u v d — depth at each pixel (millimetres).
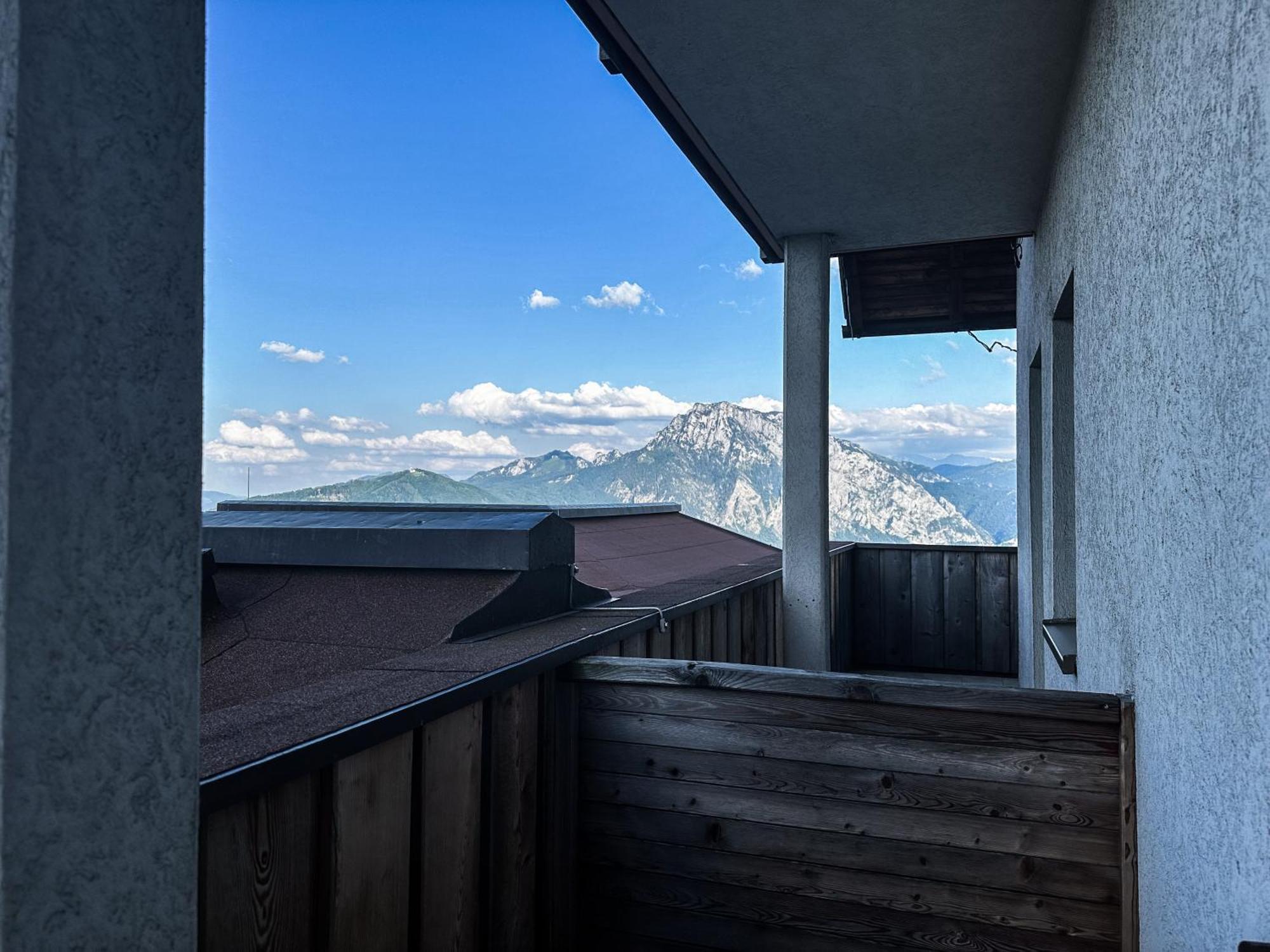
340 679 1889
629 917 2359
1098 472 2314
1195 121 1364
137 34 791
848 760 2176
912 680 2139
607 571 4438
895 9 2793
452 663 2062
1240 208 1163
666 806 2334
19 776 684
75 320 731
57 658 715
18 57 683
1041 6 2721
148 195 803
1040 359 4320
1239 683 1177
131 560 782
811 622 5145
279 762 1337
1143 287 1741
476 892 1972
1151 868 1749
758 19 2875
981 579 6934
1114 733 1968
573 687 2414
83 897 735
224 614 2660
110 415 765
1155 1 1633
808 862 2199
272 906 1400
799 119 3580
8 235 679
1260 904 1101
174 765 826
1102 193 2238
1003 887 2041
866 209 4598
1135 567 1848
